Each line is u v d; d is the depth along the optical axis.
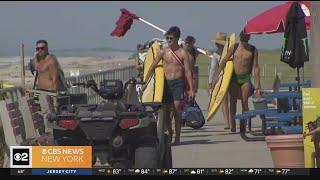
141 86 55.66
